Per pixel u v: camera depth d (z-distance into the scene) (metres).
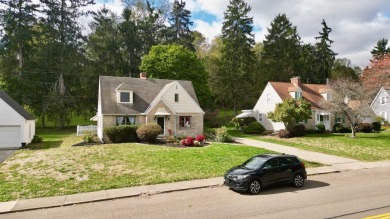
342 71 68.69
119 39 57.72
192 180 16.03
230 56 59.09
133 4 62.97
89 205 12.21
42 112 48.56
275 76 63.78
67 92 49.81
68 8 53.41
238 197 13.06
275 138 34.84
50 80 49.81
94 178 16.03
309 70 69.81
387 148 27.94
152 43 61.12
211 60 59.72
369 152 25.84
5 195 13.36
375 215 10.28
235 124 45.62
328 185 15.18
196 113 33.56
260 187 13.80
